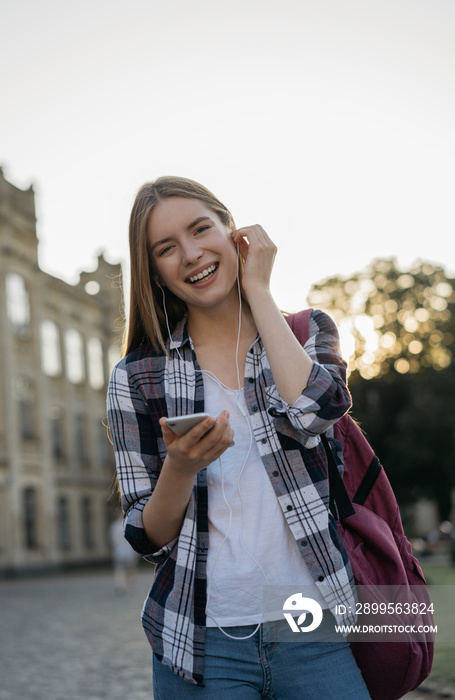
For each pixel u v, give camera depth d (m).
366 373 48.09
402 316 48.16
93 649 10.34
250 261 2.50
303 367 2.35
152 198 2.54
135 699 6.98
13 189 39.19
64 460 43.81
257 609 2.35
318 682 2.32
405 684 2.42
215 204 2.60
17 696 7.29
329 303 49.06
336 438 2.54
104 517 47.59
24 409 38.69
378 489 2.53
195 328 2.61
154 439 2.53
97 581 29.77
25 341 39.09
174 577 2.37
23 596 22.55
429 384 46.44
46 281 43.34
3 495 36.12
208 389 2.51
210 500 2.41
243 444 2.43
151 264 2.62
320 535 2.36
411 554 2.51
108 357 49.53
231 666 2.33
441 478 45.47
